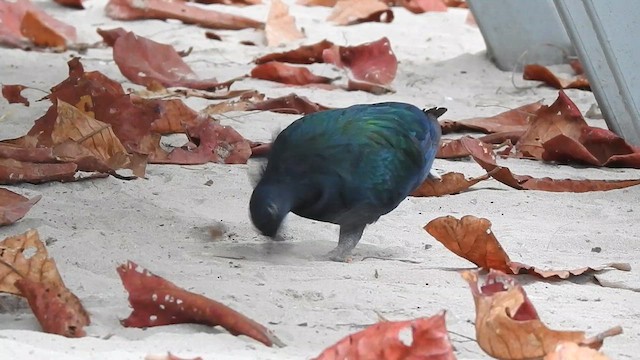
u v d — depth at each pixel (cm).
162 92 1562
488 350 676
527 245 1020
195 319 744
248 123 1430
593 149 1357
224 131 1267
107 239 966
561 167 1331
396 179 947
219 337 721
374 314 809
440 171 1266
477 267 945
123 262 909
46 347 679
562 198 1178
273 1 2075
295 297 846
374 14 2256
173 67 1661
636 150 1335
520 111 1482
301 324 779
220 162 1253
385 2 2442
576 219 1112
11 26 1931
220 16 2173
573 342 645
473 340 757
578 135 1361
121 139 1245
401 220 1092
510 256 984
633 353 741
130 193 1126
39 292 740
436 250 1008
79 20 2166
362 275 918
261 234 926
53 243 944
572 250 1015
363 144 930
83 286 838
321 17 2320
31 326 752
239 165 1249
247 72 1795
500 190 1202
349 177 920
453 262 969
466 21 2327
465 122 1457
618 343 765
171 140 1346
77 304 747
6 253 775
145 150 1242
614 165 1334
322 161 916
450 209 1133
